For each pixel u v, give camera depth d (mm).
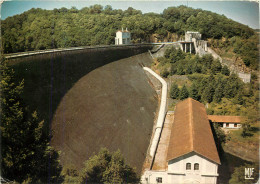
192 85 54906
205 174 26203
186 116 36719
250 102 46469
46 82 39312
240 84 52094
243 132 39312
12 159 24625
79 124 37719
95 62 56375
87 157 34031
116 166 27719
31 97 35125
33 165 25656
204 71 62719
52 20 62312
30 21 57688
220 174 30969
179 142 29594
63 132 34500
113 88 52250
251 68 61844
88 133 37562
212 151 27500
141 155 39250
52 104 37250
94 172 27688
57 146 32281
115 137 40250
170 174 27250
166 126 47031
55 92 39375
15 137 25031
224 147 36625
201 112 39250
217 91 50781
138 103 52531
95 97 45938
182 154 26297
